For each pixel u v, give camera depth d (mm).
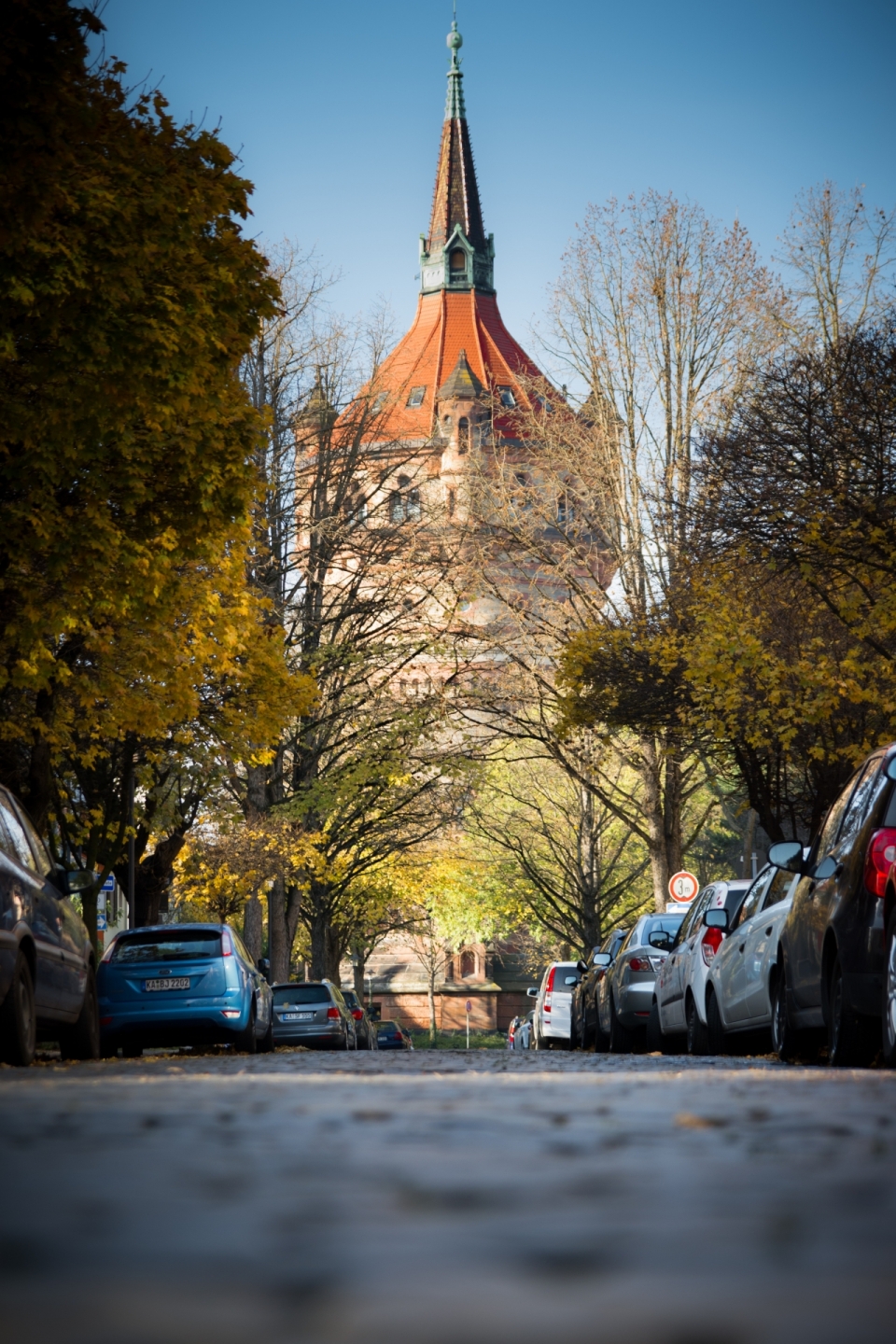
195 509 29172
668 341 67500
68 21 22938
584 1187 2678
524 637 69500
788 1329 1313
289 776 68000
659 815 66562
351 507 72188
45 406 26469
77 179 25672
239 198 28234
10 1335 1311
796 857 18391
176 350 26406
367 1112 5371
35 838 22000
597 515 69375
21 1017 18750
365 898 98125
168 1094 7418
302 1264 1612
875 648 39000
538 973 145000
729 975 22656
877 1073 10922
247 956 35781
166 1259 1671
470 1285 1470
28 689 35531
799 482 37875
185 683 37562
